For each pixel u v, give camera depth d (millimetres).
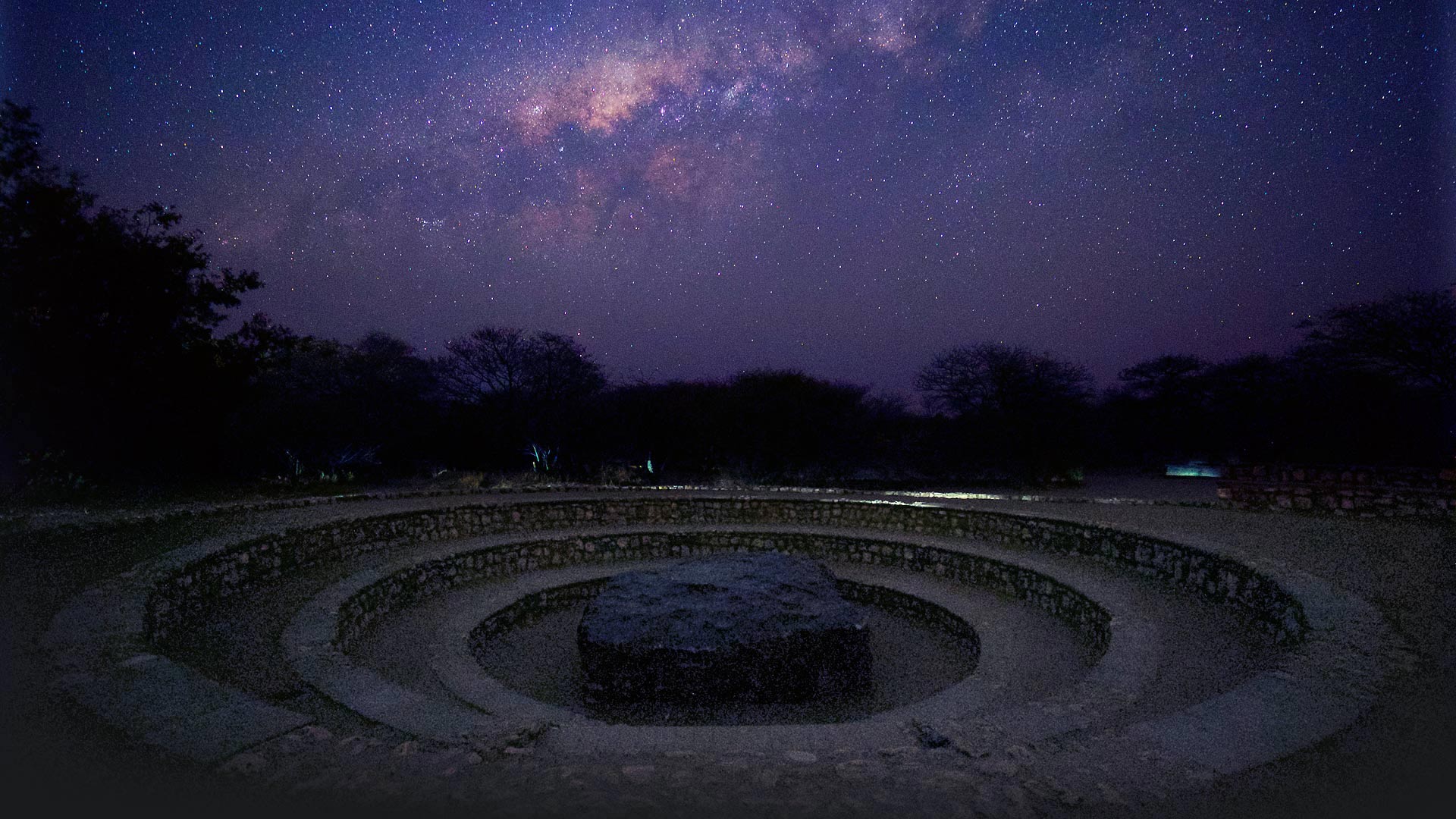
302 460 26359
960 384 31141
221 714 3939
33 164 14938
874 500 14867
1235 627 7562
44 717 3832
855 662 8195
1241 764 3447
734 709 7777
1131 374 34875
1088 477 31859
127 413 15727
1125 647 6945
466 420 29828
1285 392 29141
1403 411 24734
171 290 16172
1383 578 7512
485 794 3217
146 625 6086
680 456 28719
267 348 17859
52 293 14883
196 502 14461
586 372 30984
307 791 3186
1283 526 11133
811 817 3041
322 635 7180
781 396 28891
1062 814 3037
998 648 8641
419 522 12930
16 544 8727
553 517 14977
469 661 7961
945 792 3273
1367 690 4332
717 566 10344
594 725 4320
